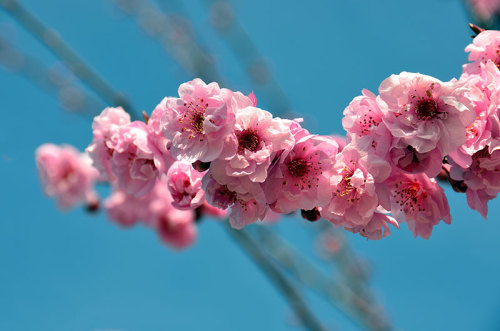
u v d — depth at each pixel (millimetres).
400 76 683
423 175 701
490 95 684
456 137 678
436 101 681
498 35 721
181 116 687
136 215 1276
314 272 1368
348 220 698
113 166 736
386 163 681
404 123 679
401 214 709
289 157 688
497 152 687
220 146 679
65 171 1183
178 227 1271
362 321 1371
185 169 705
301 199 689
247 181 680
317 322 1305
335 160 688
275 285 1293
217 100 683
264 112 681
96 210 1209
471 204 700
